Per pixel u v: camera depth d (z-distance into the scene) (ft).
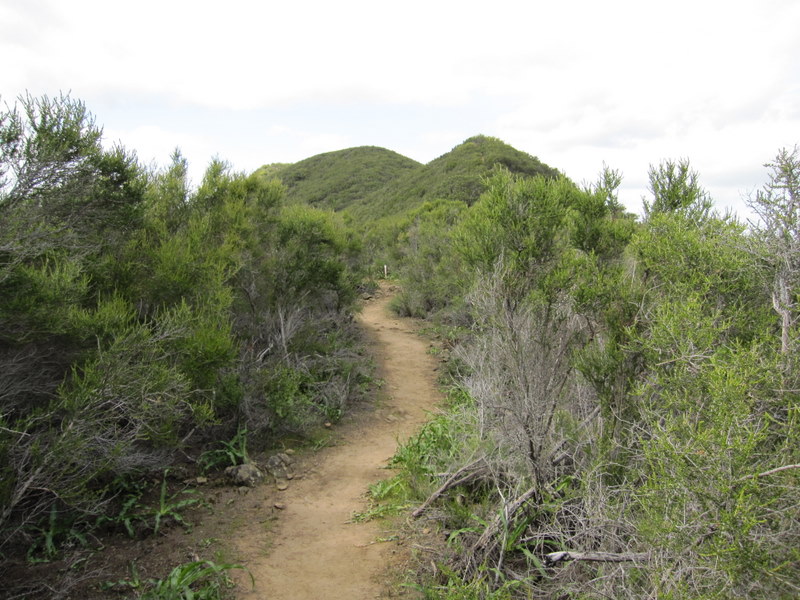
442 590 11.05
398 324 49.98
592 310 12.92
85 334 14.34
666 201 14.39
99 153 16.21
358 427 24.04
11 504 11.05
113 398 12.56
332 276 32.04
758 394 7.53
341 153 305.53
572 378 14.48
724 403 6.84
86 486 14.26
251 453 20.02
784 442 7.07
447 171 162.40
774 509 6.45
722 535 6.40
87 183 15.85
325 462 19.85
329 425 23.59
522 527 11.39
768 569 6.01
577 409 14.29
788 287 9.72
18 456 12.10
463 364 29.63
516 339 13.14
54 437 11.68
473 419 16.70
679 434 7.53
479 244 14.82
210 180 29.86
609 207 15.44
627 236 14.57
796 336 8.55
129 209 18.28
